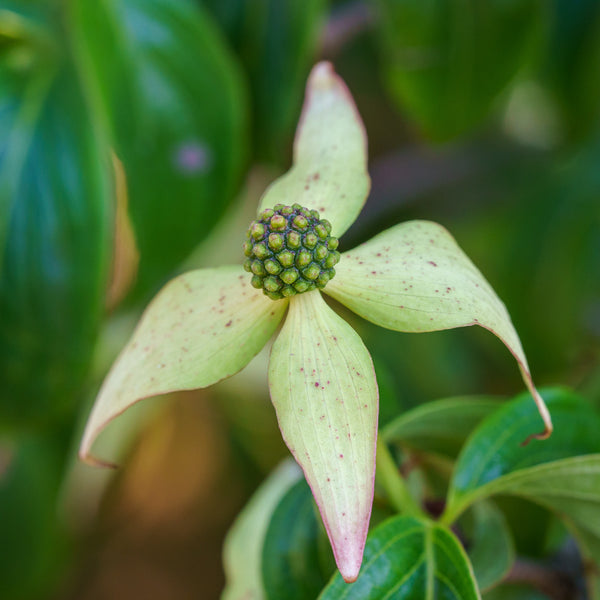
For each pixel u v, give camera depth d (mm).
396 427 248
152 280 312
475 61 342
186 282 239
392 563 230
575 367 453
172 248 309
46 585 420
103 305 299
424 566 231
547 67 412
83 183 297
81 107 300
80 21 291
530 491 241
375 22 389
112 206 299
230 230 441
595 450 243
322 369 228
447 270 234
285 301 235
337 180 245
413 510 240
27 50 307
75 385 304
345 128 249
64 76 303
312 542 253
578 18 396
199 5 336
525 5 330
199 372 233
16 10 305
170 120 301
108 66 294
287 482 280
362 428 224
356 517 219
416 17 332
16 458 395
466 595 227
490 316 231
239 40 334
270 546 253
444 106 356
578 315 453
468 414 250
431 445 257
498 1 328
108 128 295
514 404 244
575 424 244
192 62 301
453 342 436
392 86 355
